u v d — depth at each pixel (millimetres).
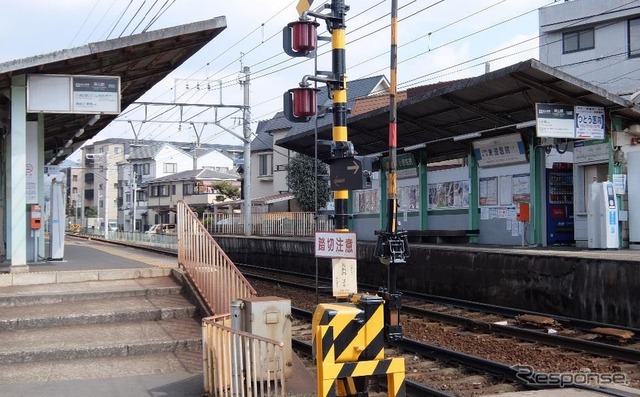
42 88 12258
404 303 15672
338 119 9656
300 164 40625
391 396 5828
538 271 13508
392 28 7934
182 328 9594
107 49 11875
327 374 5590
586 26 31812
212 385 7051
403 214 23219
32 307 10148
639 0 29516
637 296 11281
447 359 9516
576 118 15125
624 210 16016
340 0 9648
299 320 13672
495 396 6980
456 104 16656
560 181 17875
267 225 39844
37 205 14484
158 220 65750
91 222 67000
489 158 19078
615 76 30859
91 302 10570
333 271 9102
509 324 12586
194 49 14344
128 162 72062
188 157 72000
